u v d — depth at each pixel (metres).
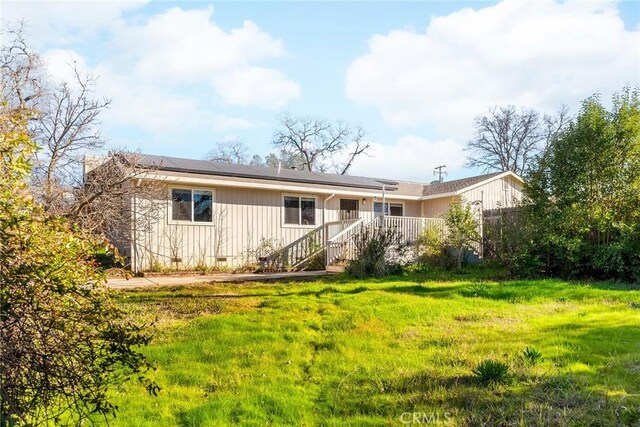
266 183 15.80
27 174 2.30
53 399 2.41
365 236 13.47
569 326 5.74
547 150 12.62
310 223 17.53
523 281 10.44
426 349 4.88
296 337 5.58
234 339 5.47
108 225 10.55
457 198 19.20
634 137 11.23
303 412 3.35
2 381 2.12
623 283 10.23
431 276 12.46
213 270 14.75
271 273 14.64
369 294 8.73
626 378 3.78
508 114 37.31
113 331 2.41
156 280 12.28
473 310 6.98
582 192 11.67
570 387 3.60
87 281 2.42
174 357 4.78
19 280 2.06
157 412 3.41
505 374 3.84
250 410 3.39
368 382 3.92
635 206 11.09
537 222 12.14
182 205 14.55
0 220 2.08
